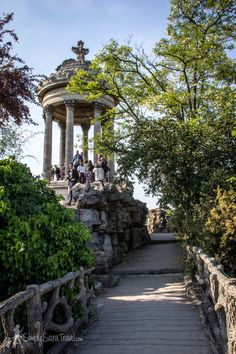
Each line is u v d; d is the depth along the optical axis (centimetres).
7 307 335
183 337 559
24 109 726
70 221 677
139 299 888
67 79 2622
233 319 366
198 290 852
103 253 1195
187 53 1498
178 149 1230
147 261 1435
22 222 510
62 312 559
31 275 510
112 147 1577
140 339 558
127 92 1656
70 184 1758
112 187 1491
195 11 1520
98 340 564
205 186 1106
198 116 1294
